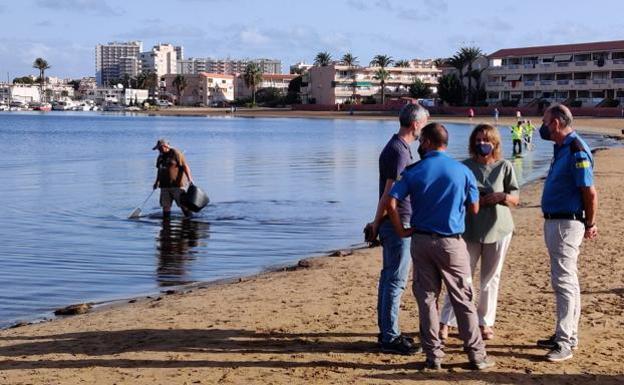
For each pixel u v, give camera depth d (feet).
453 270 20.39
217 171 104.06
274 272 38.24
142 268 40.24
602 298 29.43
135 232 52.26
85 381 20.34
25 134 235.20
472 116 344.90
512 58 401.49
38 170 107.76
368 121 372.17
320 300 30.12
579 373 20.65
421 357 22.11
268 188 81.56
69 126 310.86
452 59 414.62
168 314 28.32
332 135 224.33
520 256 38.88
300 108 523.29
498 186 22.40
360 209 64.69
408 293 30.96
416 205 20.39
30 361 22.39
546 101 370.53
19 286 35.78
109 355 22.88
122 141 194.59
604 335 24.31
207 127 297.94
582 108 332.80
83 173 102.99
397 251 22.15
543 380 20.10
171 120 408.26
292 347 23.32
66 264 41.09
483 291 23.38
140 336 25.08
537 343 22.97
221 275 38.60
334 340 24.02
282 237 50.42
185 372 21.02
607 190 70.54
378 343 23.00
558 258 21.76
